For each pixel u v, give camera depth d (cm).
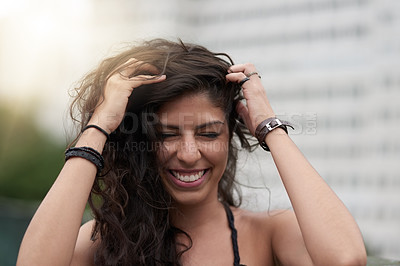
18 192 999
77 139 168
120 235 159
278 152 153
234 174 196
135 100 158
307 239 138
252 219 169
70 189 141
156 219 164
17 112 1128
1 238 386
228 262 161
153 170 162
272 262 166
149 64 158
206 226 166
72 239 137
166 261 160
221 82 159
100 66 171
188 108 153
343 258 132
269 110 161
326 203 141
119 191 163
